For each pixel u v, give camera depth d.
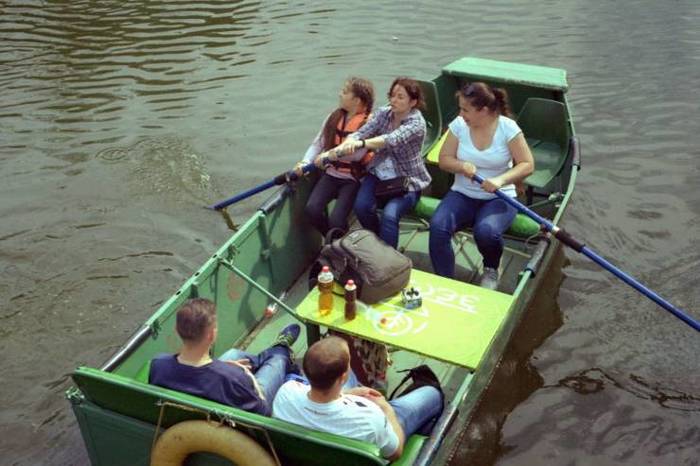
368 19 11.27
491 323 4.02
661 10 11.23
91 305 5.84
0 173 7.52
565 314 5.78
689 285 6.06
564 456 4.61
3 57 10.10
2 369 5.21
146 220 6.86
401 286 4.23
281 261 5.31
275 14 11.57
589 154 7.89
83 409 3.57
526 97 6.88
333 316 4.09
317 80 9.45
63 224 6.78
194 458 3.32
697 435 4.77
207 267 4.44
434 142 6.60
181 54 10.20
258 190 6.00
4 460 4.53
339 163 5.39
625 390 5.10
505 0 11.84
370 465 2.97
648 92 9.01
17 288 6.00
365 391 3.53
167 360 3.38
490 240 4.93
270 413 3.58
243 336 4.96
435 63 9.83
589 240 6.61
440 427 3.57
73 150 7.95
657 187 7.34
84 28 11.09
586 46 10.18
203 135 8.28
